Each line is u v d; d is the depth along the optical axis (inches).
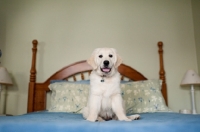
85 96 87.0
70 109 82.7
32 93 102.0
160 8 121.7
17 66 108.8
